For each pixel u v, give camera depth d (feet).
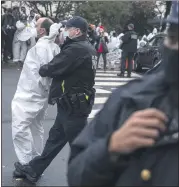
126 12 94.79
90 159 5.00
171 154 4.68
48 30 16.22
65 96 15.31
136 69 59.21
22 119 16.51
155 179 4.72
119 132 4.74
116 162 4.83
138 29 101.30
